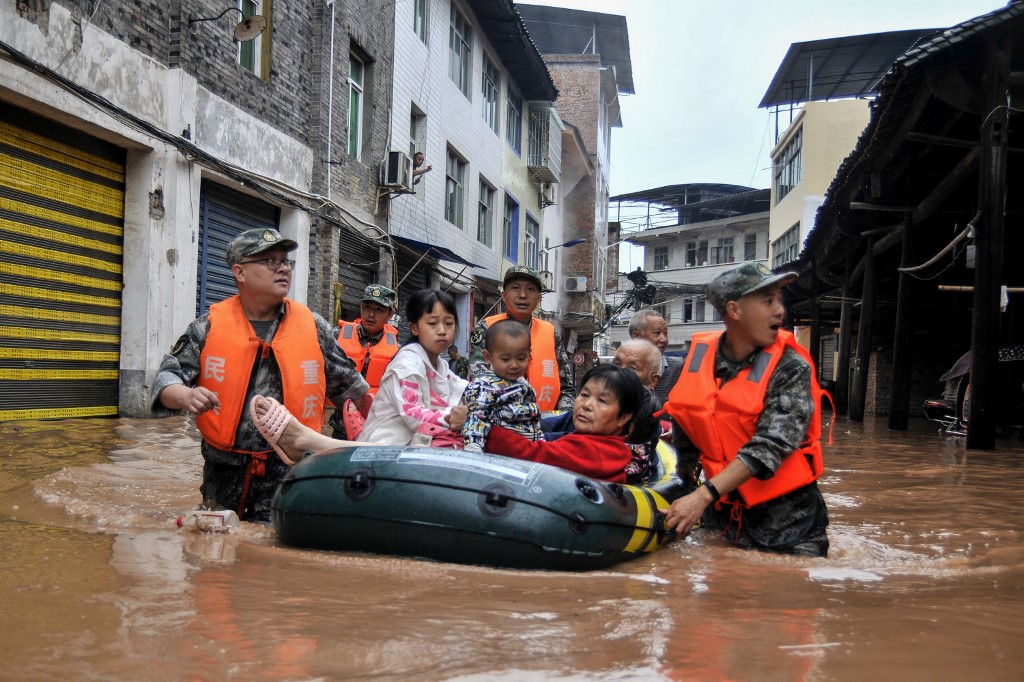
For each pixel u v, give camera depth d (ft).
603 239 132.16
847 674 6.17
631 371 12.09
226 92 34.35
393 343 22.44
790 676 6.08
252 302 13.05
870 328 51.49
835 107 103.76
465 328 68.23
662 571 10.03
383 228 50.29
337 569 9.27
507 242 82.58
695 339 12.62
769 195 151.43
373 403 12.94
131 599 7.66
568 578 9.34
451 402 13.39
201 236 34.01
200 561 9.45
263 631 6.77
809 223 103.86
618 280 178.60
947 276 59.88
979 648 6.96
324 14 41.93
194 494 15.17
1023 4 28.66
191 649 6.29
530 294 18.02
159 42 30.27
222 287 35.68
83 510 13.00
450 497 9.71
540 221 96.07
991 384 31.07
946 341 72.02
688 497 11.03
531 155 90.12
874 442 34.58
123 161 29.99
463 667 6.04
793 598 8.74
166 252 30.68
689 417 11.97
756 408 11.27
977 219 31.78
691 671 6.11
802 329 113.60
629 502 10.82
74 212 27.86
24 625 6.82
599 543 9.96
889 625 7.65
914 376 72.43
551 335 18.35
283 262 13.04
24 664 5.91
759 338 11.50
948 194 37.40
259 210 38.37
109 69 27.55
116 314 30.01
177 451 21.29
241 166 35.37
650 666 6.20
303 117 40.93
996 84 30.55
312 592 8.16
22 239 25.79
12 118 25.16
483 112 71.87
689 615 7.81
